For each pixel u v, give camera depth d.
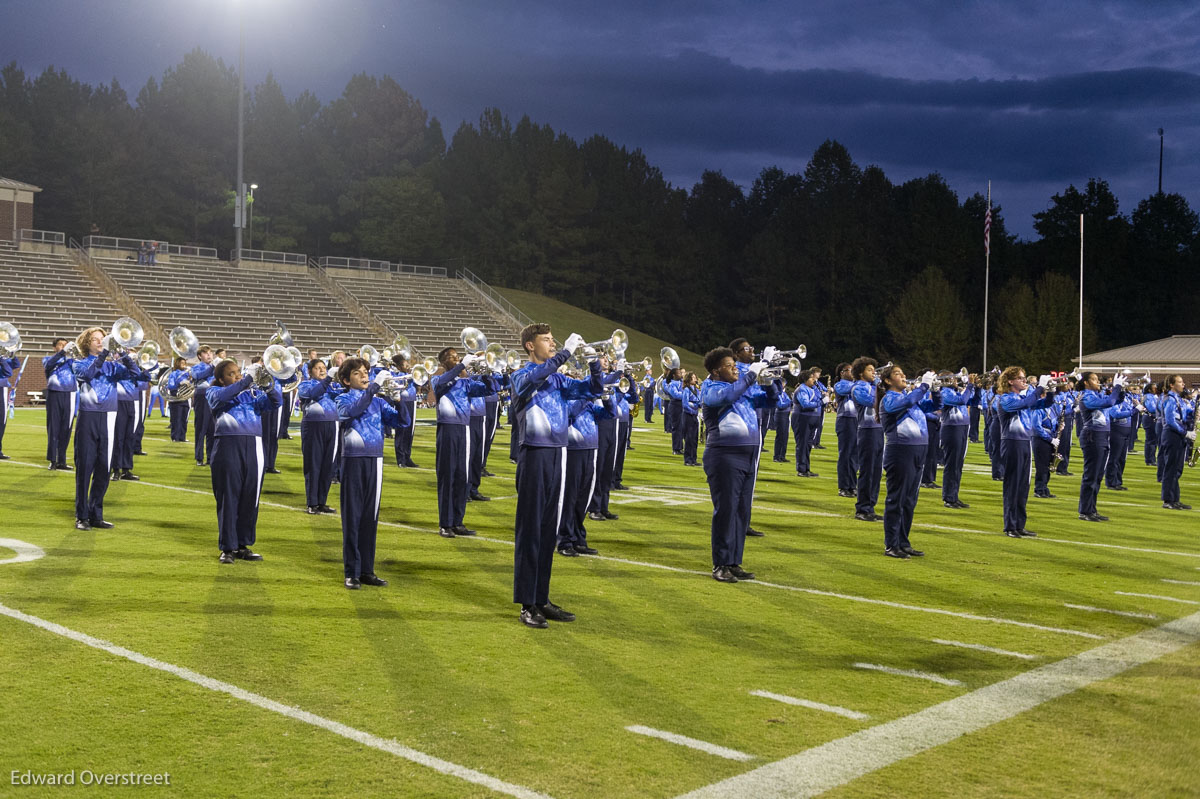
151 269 42.47
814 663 5.73
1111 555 9.76
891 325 71.06
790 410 19.84
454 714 4.71
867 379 11.88
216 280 44.06
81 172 63.09
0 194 43.47
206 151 68.00
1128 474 20.09
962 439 13.30
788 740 4.50
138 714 4.59
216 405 7.98
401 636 6.03
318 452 10.95
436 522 10.70
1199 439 22.52
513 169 79.12
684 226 84.25
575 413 6.74
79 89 71.12
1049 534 11.13
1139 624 6.84
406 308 49.09
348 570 7.33
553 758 4.22
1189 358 50.38
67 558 7.92
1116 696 5.22
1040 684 5.41
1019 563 9.16
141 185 66.19
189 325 39.03
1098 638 6.43
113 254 42.81
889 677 5.51
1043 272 82.19
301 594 7.04
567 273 77.50
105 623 6.04
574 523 8.98
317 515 10.91
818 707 4.97
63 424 13.91
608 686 5.20
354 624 6.27
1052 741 4.55
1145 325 79.69
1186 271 82.56
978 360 76.00
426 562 8.41
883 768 4.20
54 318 35.53
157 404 29.78
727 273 85.31
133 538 8.96
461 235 75.56
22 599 6.55
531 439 6.37
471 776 4.02
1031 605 7.39
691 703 4.97
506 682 5.21
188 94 68.88
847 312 79.12
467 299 53.53
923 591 7.80
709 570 8.44
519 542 6.38
